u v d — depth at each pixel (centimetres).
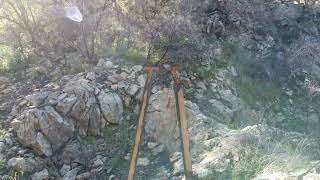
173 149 952
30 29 1311
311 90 1461
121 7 1397
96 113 1019
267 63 1558
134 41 1308
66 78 1120
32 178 893
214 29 1586
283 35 1819
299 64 1609
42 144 938
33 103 1004
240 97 1320
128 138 1004
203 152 849
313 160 762
